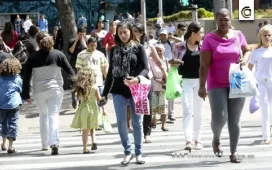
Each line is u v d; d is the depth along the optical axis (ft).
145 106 58.90
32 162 66.85
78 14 342.23
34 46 109.09
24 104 122.83
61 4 151.23
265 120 73.36
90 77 70.38
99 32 154.92
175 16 272.10
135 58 59.88
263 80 73.05
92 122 70.79
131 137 80.53
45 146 75.05
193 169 58.65
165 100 86.17
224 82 57.67
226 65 57.36
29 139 86.43
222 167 59.26
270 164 60.54
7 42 120.26
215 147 61.41
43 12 336.29
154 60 83.92
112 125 96.17
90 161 66.03
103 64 90.94
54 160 67.62
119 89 59.88
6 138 77.66
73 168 62.18
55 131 71.26
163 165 61.21
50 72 71.10
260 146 71.56
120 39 60.49
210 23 245.65
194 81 68.49
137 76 58.85
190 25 68.18
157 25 215.10
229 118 59.67
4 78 73.31
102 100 61.05
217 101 57.77
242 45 58.65
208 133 84.89
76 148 75.56
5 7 335.47
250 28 256.93
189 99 68.44
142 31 71.67
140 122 61.21
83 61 90.02
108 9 342.85
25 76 71.82
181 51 68.44
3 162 67.41
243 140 76.59
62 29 152.05
